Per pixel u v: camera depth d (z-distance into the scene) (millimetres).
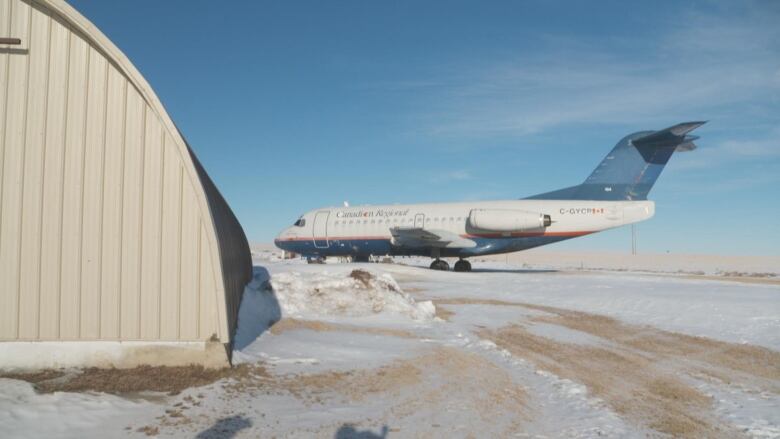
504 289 25484
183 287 8555
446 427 6676
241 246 15586
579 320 16781
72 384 7488
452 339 12969
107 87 8562
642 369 10562
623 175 33344
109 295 8430
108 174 8492
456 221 36344
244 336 10852
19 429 5789
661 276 34312
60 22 8531
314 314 15164
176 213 8578
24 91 8430
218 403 7086
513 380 9375
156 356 8523
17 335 8211
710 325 15781
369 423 6699
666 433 6793
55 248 8328
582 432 6672
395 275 32250
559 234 33750
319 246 41031
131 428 6078
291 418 6715
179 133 8602
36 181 8344
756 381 9719
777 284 27562
